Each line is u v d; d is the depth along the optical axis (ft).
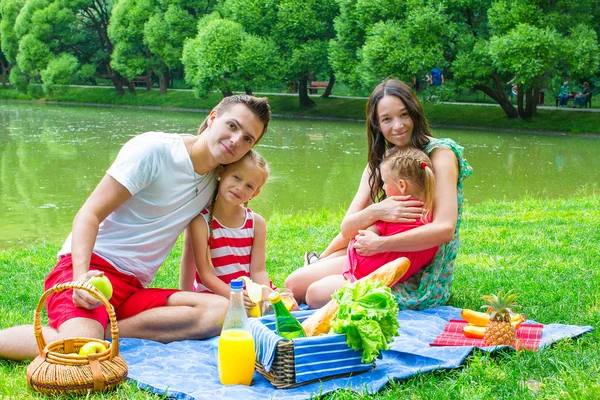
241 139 13.12
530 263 20.02
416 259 14.30
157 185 13.14
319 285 14.47
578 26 83.20
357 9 96.48
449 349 11.76
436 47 89.25
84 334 11.39
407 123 14.74
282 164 58.13
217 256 14.21
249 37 113.80
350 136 83.30
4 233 32.86
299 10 114.21
